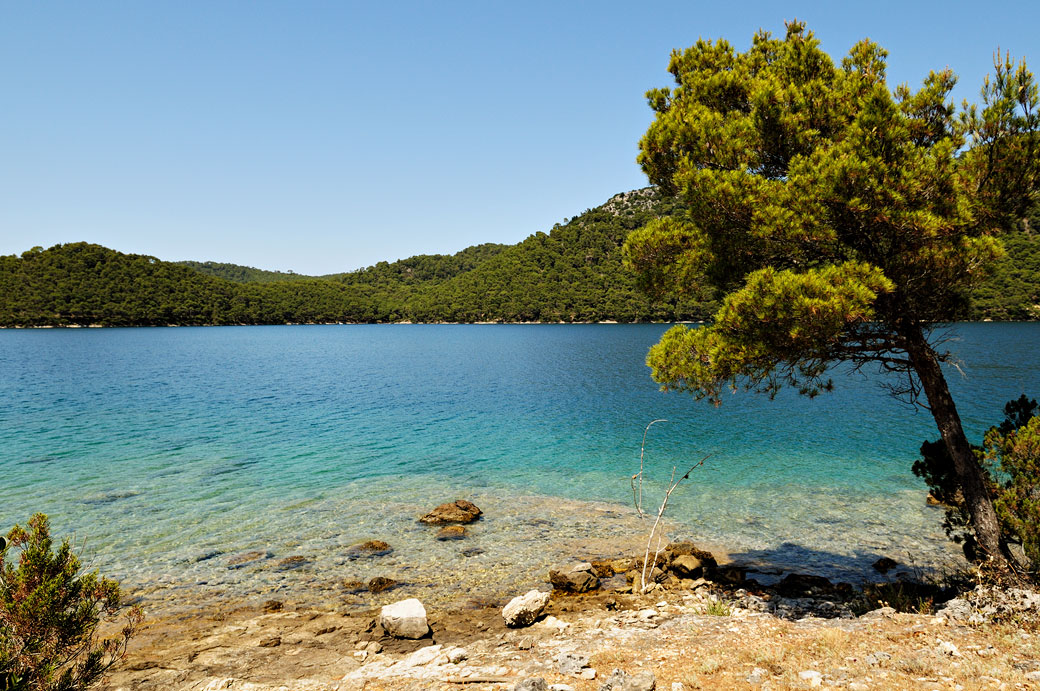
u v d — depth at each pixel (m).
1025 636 8.23
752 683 7.40
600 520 20.11
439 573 15.44
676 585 14.39
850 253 10.91
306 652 10.77
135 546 17.31
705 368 11.52
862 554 16.62
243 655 10.66
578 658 8.86
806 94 11.19
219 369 81.06
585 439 34.28
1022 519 10.15
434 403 49.06
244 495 22.92
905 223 9.62
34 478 25.12
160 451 30.88
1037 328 138.50
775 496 22.77
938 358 11.79
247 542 17.75
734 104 12.75
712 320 12.03
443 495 23.16
